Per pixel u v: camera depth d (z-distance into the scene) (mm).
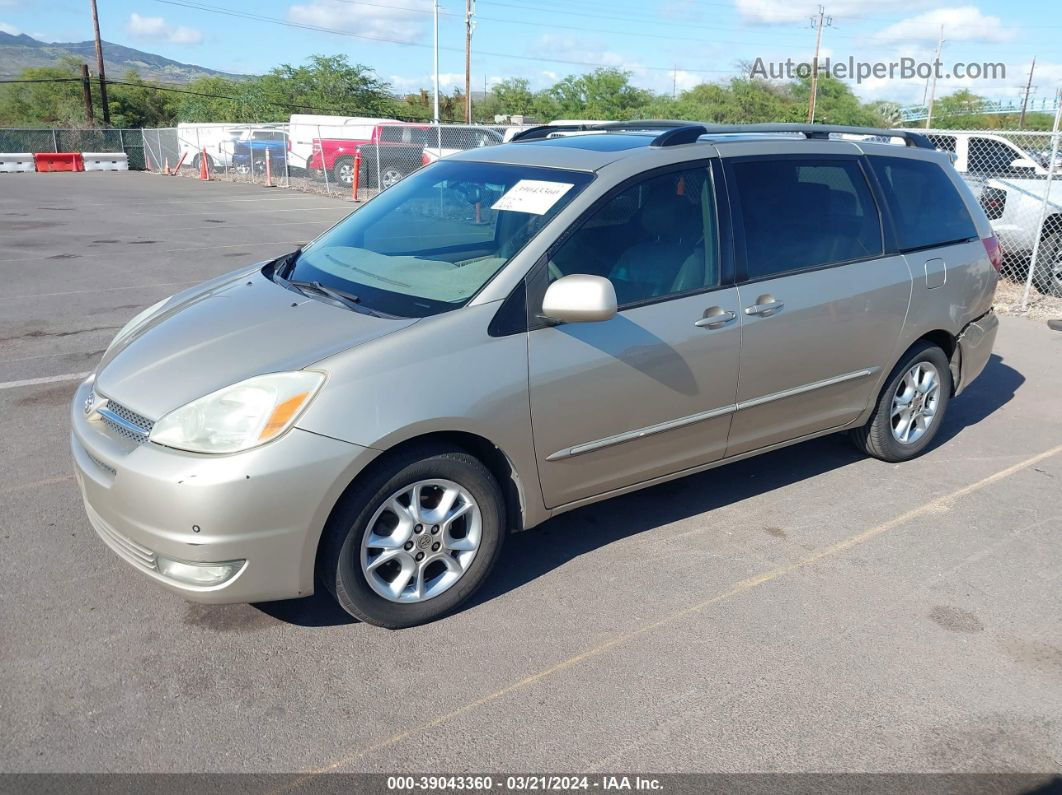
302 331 3273
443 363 3162
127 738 2746
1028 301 9352
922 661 3215
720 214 3945
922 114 57719
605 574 3779
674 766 2674
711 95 52406
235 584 2965
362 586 3184
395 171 23250
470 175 4109
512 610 3496
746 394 4066
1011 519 4371
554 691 3008
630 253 3668
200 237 14133
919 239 4758
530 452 3436
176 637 3275
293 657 3170
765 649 3266
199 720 2834
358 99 51969
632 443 3752
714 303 3850
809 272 4211
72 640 3240
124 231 14797
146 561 3039
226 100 52219
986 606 3588
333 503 3004
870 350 4531
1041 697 3025
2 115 60031
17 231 14570
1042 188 9664
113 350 3789
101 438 3156
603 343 3521
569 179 3717
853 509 4449
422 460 3164
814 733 2824
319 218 17281
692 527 4223
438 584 3396
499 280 3359
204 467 2863
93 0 47094
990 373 6902
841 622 3451
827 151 4461
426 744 2748
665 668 3145
